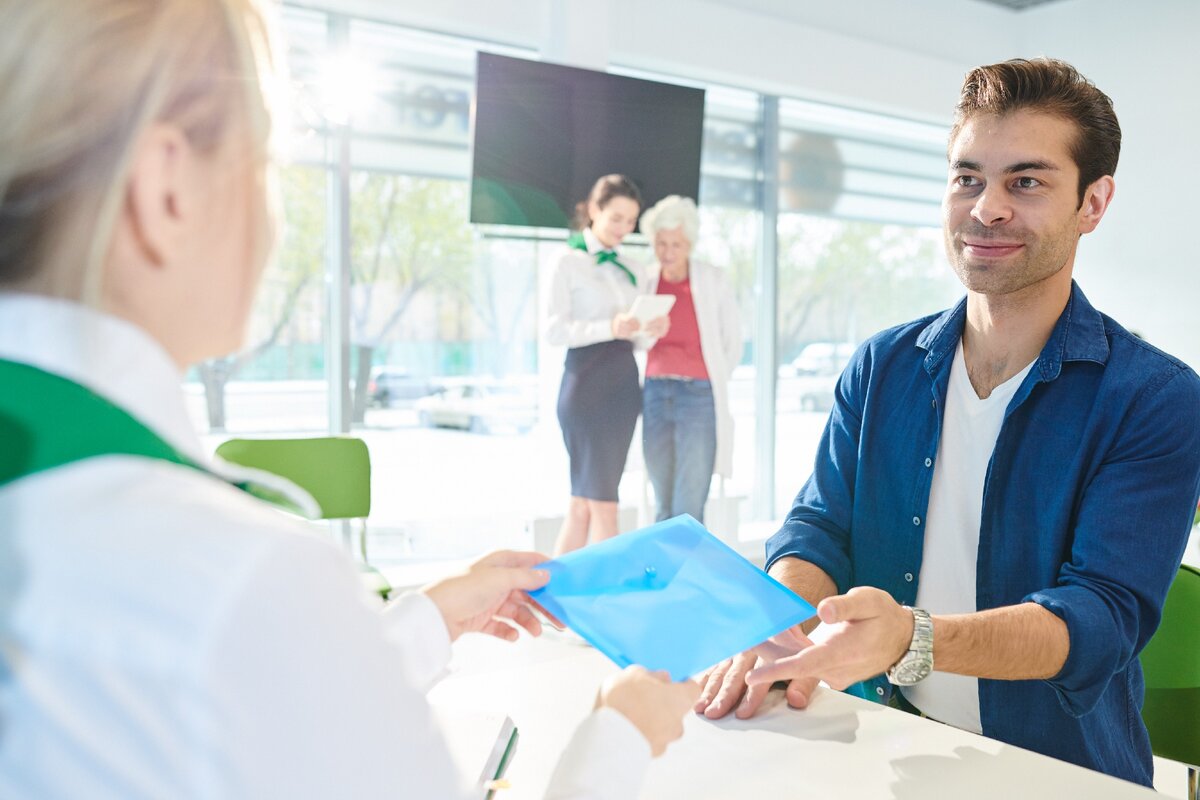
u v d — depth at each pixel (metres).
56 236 0.40
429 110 4.52
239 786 0.34
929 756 0.90
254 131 0.43
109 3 0.39
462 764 0.81
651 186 4.69
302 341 4.30
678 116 4.70
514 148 4.30
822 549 1.38
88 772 0.33
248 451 2.71
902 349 1.41
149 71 0.39
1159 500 1.13
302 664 0.36
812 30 5.58
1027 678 1.03
